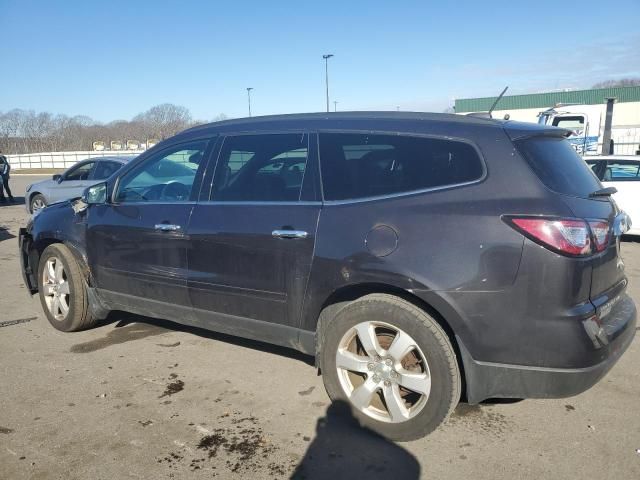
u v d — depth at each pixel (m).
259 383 3.93
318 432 3.28
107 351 4.54
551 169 2.98
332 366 3.33
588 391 3.78
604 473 2.86
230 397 3.72
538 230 2.76
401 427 3.11
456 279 2.87
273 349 4.57
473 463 2.96
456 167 3.05
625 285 3.36
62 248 4.88
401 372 3.09
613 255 3.12
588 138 16.42
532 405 3.58
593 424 3.34
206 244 3.79
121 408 3.56
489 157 2.98
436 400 2.98
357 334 3.21
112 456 3.03
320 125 3.57
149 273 4.18
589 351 2.77
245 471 2.90
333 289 3.24
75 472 2.88
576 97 34.88
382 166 3.26
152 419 3.43
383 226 3.09
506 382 2.90
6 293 6.45
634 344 4.64
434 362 2.96
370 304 3.13
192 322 4.10
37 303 6.00
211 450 3.09
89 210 4.66
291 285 3.43
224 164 3.90
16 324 5.25
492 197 2.89
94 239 4.58
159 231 4.06
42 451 3.07
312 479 2.83
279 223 3.46
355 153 3.37
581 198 2.99
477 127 3.11
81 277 4.80
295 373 4.10
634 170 9.47
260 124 3.85
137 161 4.45
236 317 3.75
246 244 3.59
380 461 2.99
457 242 2.89
